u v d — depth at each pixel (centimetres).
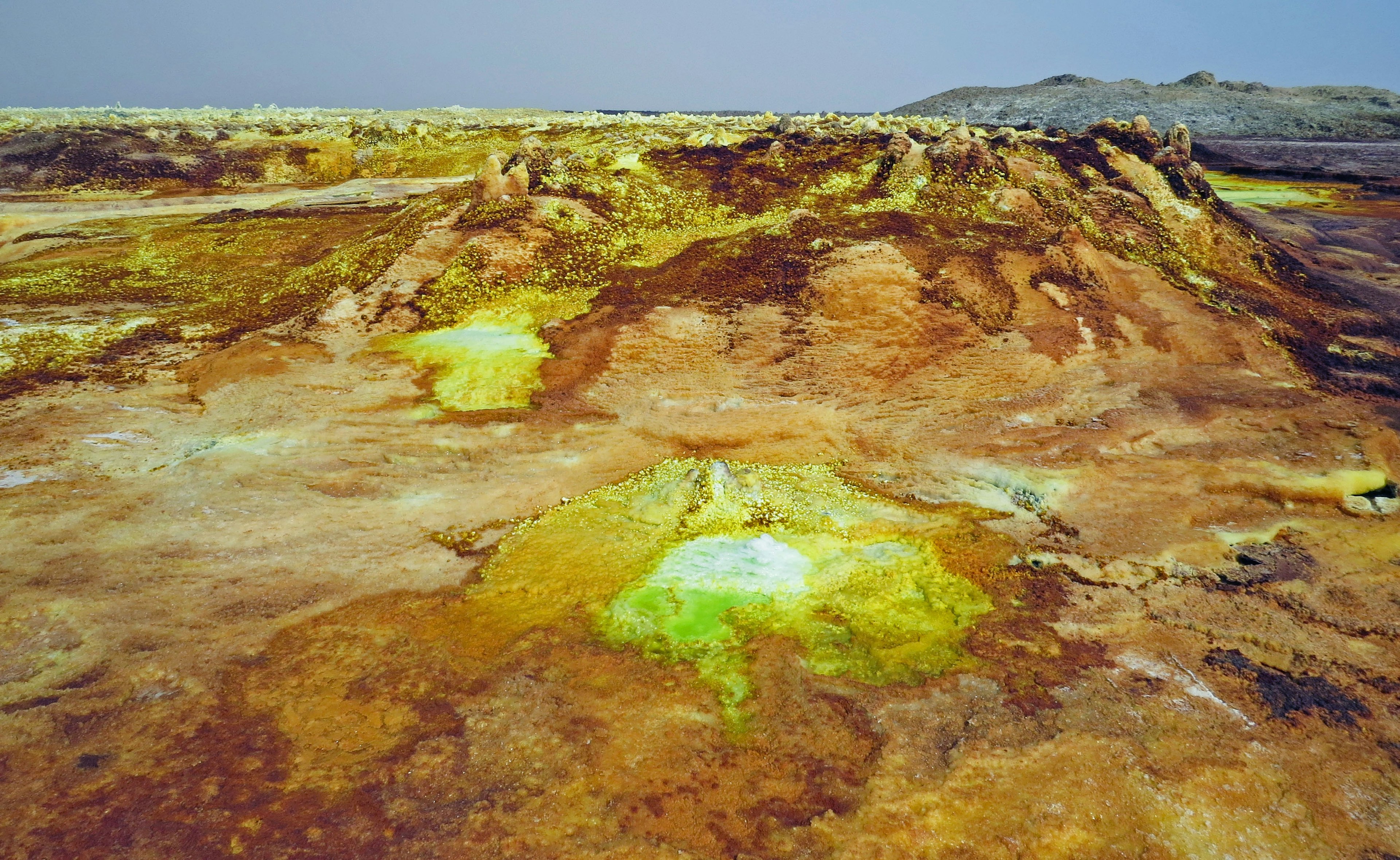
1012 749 766
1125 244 2439
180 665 887
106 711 815
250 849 652
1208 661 909
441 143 5478
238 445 1420
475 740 779
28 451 1380
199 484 1287
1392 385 1731
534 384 1681
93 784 719
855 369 1720
